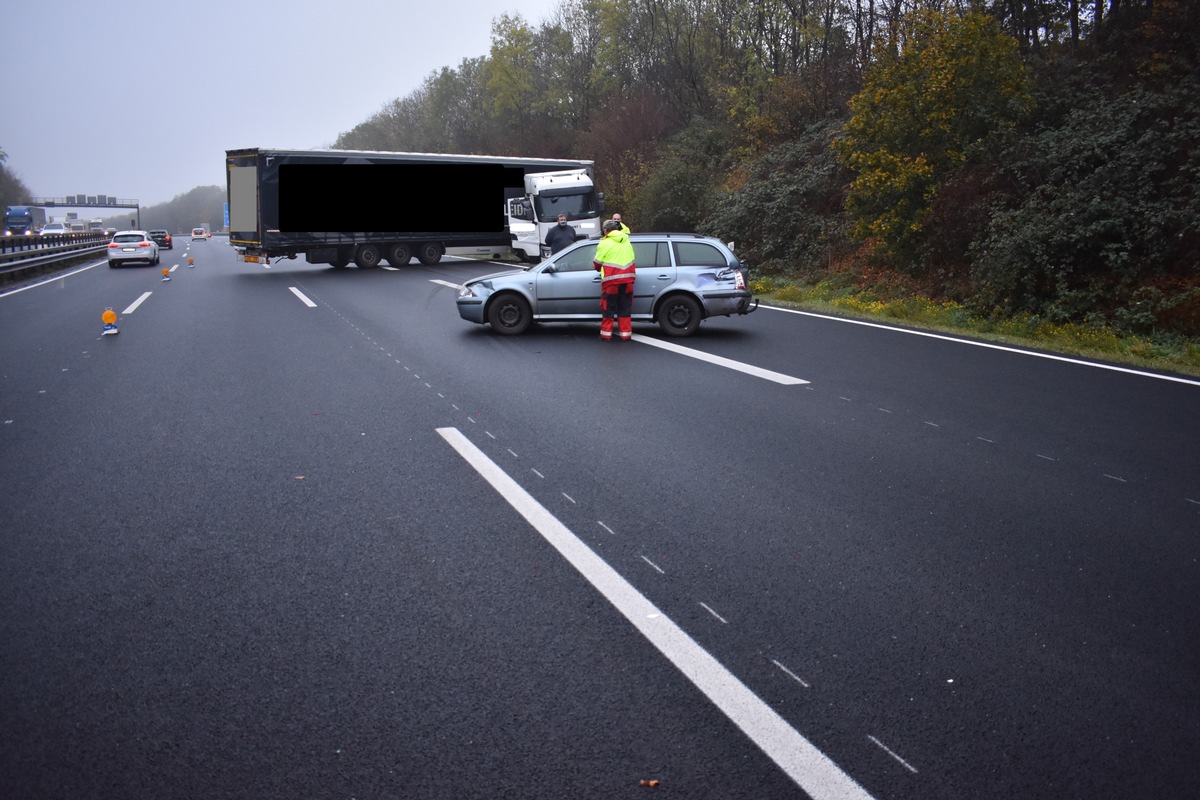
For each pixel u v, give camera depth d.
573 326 14.97
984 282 17.11
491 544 5.30
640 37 46.81
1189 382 10.20
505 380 10.26
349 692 3.68
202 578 4.81
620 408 8.83
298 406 8.97
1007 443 7.53
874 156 20.30
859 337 13.80
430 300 19.36
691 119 39.38
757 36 35.88
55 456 7.20
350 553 5.16
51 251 34.25
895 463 6.95
